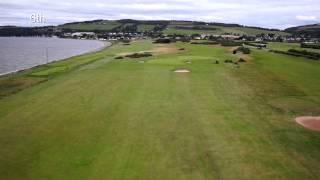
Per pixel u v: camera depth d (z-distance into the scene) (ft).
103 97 107.24
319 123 81.41
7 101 102.27
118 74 155.53
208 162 58.54
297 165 57.67
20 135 71.82
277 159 60.03
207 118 84.38
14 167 56.44
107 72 162.71
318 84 132.87
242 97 108.68
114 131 74.38
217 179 52.65
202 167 56.65
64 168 56.03
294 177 53.42
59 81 137.80
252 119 83.92
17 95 110.83
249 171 55.31
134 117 84.99
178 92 115.24
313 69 179.01
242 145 66.44
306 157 61.11
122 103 99.19
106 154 61.72
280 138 70.64
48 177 52.95
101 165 57.11
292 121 82.69
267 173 54.70
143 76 148.97
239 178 53.01
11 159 59.57
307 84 132.67
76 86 125.90
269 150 64.08
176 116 86.07
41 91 117.08
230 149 64.34
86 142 67.72
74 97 107.14
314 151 63.98
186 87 124.26
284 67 186.09
